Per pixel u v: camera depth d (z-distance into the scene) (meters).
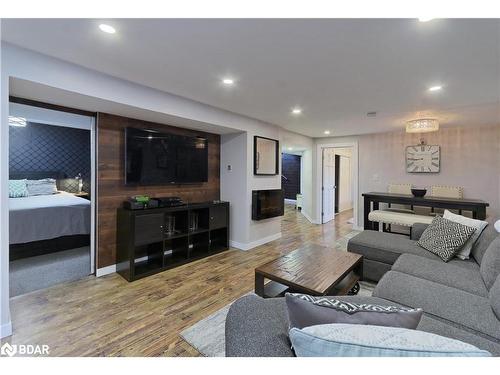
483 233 2.22
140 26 1.52
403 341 0.67
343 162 8.38
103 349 1.70
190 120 3.14
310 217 6.44
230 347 1.09
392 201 4.33
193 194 3.94
